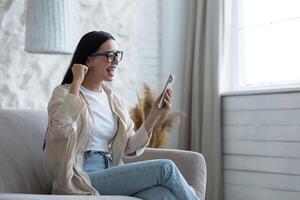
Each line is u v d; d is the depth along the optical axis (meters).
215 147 3.72
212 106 3.78
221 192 3.74
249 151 3.59
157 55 4.05
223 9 3.79
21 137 2.35
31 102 3.32
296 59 3.48
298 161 3.25
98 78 2.37
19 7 3.25
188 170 2.51
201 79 3.89
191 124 3.91
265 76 3.69
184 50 4.08
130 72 3.86
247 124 3.61
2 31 3.18
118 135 2.41
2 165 2.25
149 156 2.64
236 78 3.88
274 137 3.41
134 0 3.91
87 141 2.27
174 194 2.13
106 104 2.41
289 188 3.30
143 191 2.16
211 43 3.81
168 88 2.42
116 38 3.78
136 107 3.58
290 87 3.33
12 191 2.22
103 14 3.69
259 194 3.51
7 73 3.21
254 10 3.79
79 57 2.35
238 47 3.88
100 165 2.31
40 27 2.97
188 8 4.09
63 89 2.23
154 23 4.04
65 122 2.08
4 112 2.38
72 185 2.15
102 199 1.95
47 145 2.16
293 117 3.29
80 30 3.56
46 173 2.38
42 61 3.36
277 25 3.61
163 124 3.58
